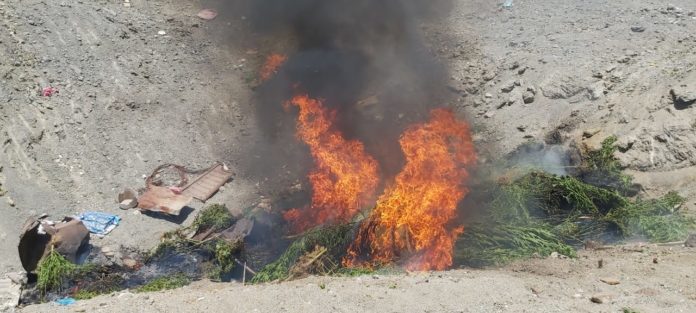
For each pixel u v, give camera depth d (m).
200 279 7.66
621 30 11.05
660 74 9.70
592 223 7.83
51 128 9.69
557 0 12.41
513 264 7.02
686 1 11.46
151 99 10.67
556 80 10.33
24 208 8.64
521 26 11.98
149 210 8.95
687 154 8.52
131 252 8.29
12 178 8.91
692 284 5.95
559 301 5.74
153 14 12.70
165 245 8.12
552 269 6.69
